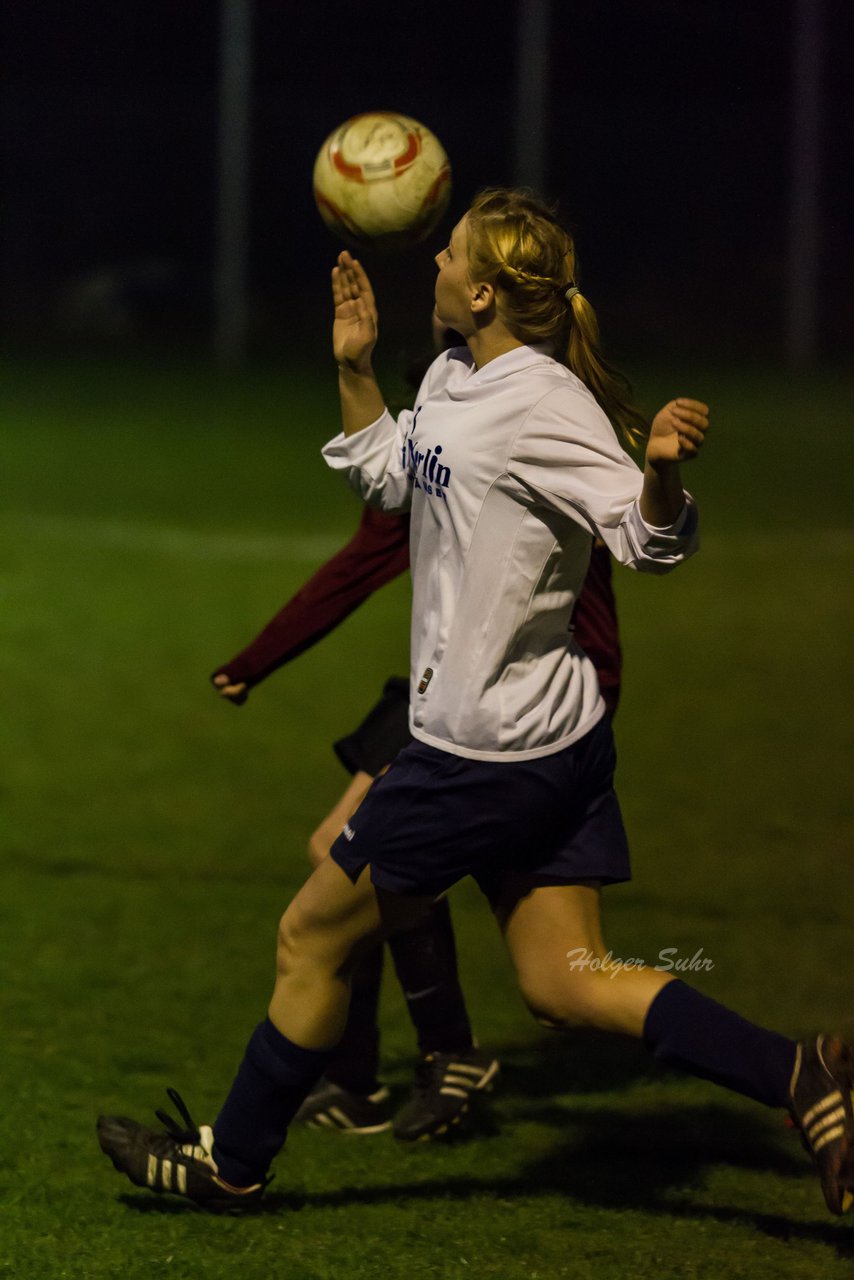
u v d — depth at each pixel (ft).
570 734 40.55
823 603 142.82
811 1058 38.17
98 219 405.18
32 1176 47.11
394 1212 45.50
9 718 103.45
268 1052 42.96
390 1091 54.80
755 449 235.40
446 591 40.19
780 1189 47.37
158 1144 44.75
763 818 85.46
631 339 379.14
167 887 74.59
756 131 397.19
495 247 39.78
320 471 215.31
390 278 378.73
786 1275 41.70
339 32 424.46
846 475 215.10
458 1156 49.70
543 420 38.65
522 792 40.09
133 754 96.22
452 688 39.96
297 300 387.55
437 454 39.88
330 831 49.44
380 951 51.34
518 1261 42.39
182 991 62.59
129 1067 55.52
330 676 116.26
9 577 147.95
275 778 92.12
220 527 175.11
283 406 281.13
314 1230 44.16
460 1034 50.34
